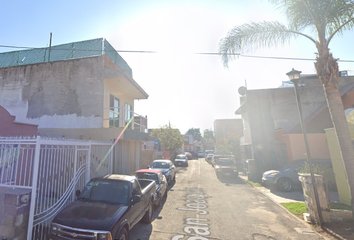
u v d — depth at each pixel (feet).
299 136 41.78
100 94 32.96
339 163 25.67
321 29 19.67
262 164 51.78
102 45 38.55
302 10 20.75
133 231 17.28
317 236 16.74
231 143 83.35
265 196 30.91
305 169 23.94
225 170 48.65
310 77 57.72
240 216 21.59
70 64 34.96
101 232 11.50
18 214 12.33
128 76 34.99
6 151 14.87
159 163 45.14
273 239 16.19
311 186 20.08
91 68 34.09
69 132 32.83
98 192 16.02
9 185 14.21
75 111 33.22
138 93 44.50
